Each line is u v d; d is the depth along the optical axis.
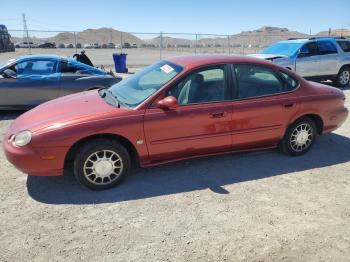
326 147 5.85
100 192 4.25
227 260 3.07
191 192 4.25
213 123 4.52
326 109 5.31
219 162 5.12
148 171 4.81
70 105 4.58
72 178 4.62
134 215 3.74
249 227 3.54
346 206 3.97
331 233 3.46
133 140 4.20
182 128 4.38
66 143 3.97
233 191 4.28
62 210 3.84
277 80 5.00
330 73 12.54
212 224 3.58
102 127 4.04
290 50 12.21
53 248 3.20
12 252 3.14
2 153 5.57
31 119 4.34
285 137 5.21
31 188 4.36
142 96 4.40
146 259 3.06
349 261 3.08
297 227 3.55
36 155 3.94
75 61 8.38
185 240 3.33
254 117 4.76
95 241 3.30
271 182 4.54
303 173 4.81
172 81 4.37
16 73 7.89
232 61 4.73
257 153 5.48
